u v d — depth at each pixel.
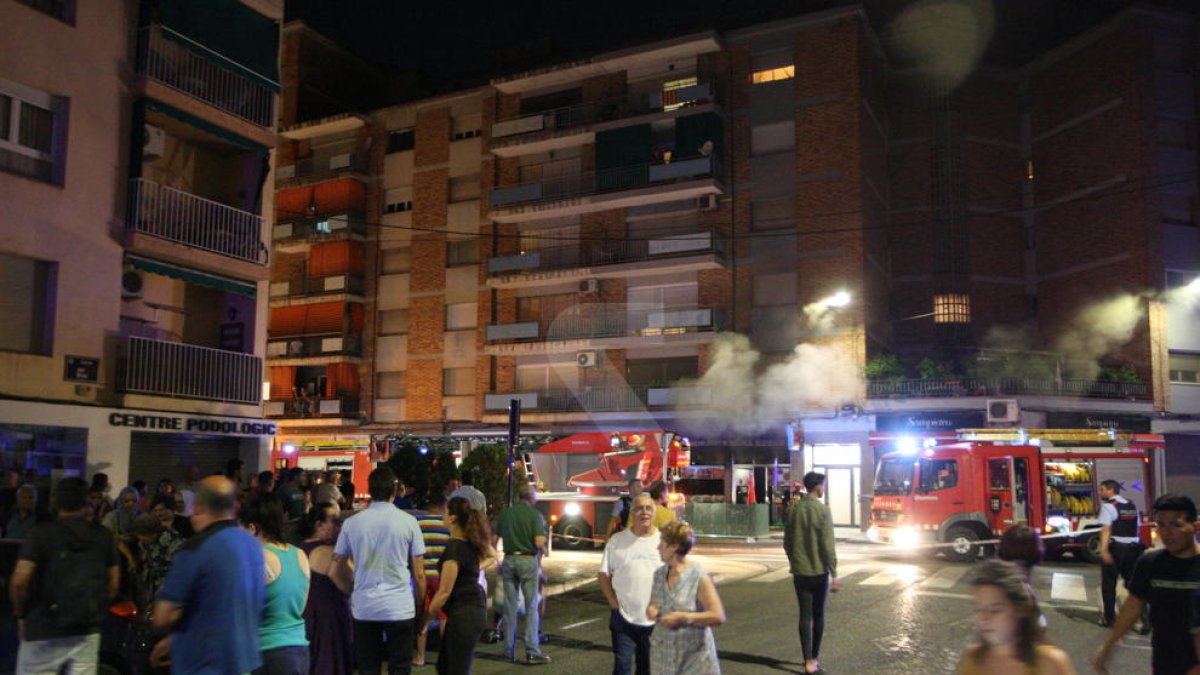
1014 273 35.28
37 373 15.59
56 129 16.38
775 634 10.67
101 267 16.78
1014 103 36.19
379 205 41.19
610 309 36.22
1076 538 19.48
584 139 37.06
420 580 6.84
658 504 9.94
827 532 8.72
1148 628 10.62
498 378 38.00
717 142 34.53
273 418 40.69
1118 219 32.28
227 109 19.80
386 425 39.03
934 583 15.27
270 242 20.30
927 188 35.56
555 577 16.00
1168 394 30.94
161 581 7.36
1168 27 32.56
